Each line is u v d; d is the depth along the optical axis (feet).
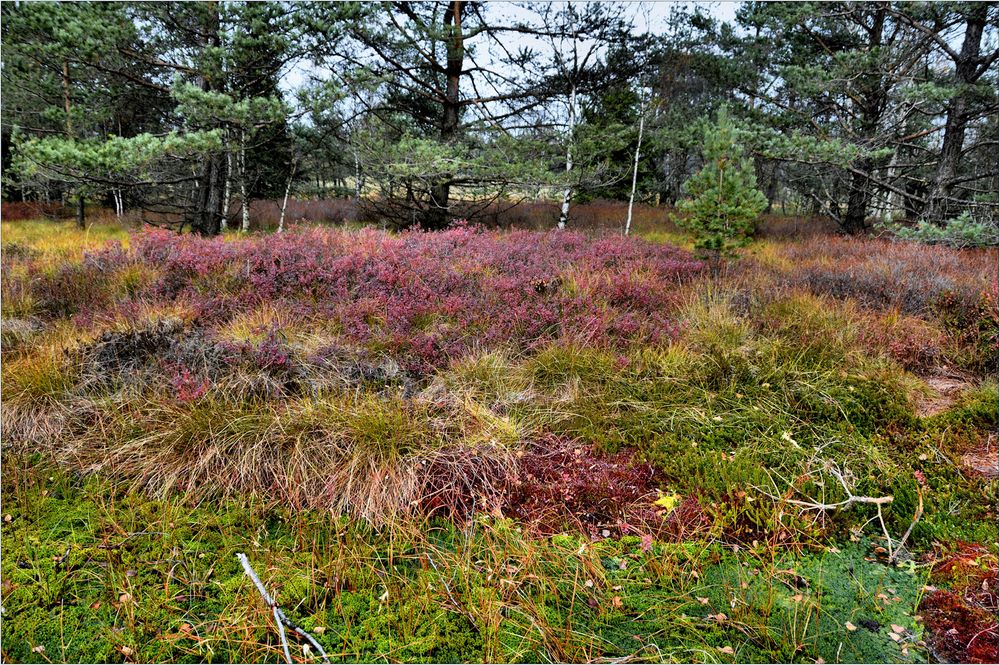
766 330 18.71
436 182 43.96
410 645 8.07
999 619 8.22
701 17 54.08
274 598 8.74
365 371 15.23
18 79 44.98
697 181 26.22
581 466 12.44
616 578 9.37
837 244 38.06
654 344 17.70
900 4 39.29
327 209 60.29
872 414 13.96
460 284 21.57
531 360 16.43
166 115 48.21
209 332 17.53
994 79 39.93
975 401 14.33
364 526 10.61
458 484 11.71
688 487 11.51
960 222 32.45
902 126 46.75
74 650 7.92
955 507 10.80
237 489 11.59
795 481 11.19
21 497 11.07
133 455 12.36
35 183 36.58
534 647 8.05
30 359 15.42
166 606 8.64
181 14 40.04
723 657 7.81
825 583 9.17
